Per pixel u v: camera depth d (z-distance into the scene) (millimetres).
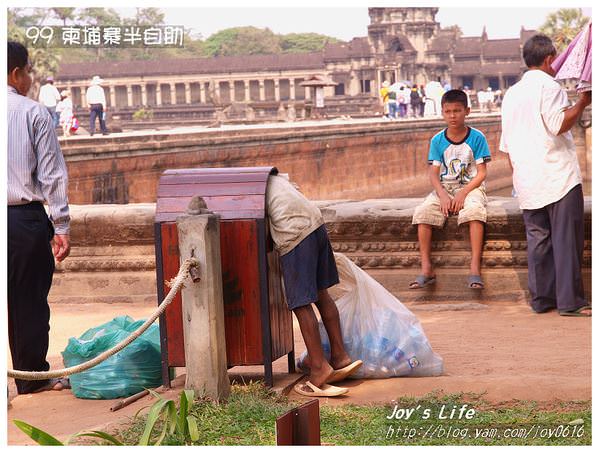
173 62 116375
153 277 10484
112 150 30172
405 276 10070
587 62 8680
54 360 7910
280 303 6715
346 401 6297
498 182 69875
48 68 74438
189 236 6016
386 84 61656
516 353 7625
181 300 6418
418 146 57906
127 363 6656
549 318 9031
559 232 9031
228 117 68188
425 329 8734
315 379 6426
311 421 4598
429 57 118000
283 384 6562
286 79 116250
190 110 85500
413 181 57188
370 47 116938
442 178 9891
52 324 9508
